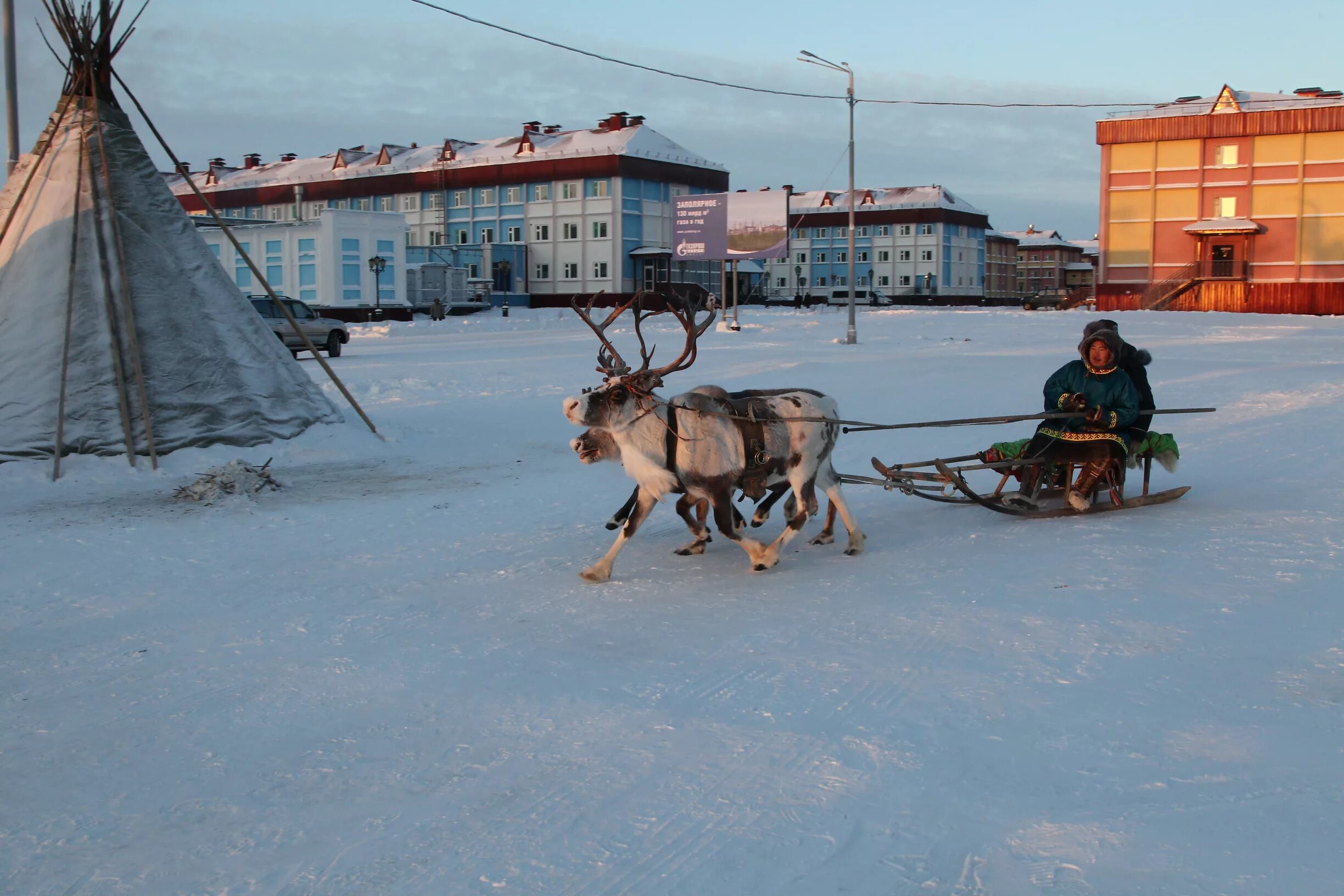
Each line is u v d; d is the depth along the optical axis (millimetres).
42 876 3900
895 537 9305
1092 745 4750
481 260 79125
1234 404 18156
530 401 20250
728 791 4418
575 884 3734
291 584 7980
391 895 3699
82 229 13703
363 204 87688
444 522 10219
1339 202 57406
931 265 102812
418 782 4582
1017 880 3666
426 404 19906
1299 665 5684
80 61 14070
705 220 46406
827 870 3783
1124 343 9641
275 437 14242
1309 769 4434
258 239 65375
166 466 13031
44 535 9641
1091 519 9656
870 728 5023
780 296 107625
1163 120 61031
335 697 5633
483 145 86438
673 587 7766
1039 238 144875
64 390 12812
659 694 5547
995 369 24141
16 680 5961
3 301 13570
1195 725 4934
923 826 4074
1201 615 6605
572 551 9000
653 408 7754
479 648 6395
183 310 14008
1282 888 3564
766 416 8055
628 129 78875
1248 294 59656
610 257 77000
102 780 4684
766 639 6461
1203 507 9969
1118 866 3730
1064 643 6172
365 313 62844
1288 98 59969
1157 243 62344
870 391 20688
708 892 3662
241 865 3941
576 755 4820
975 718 5105
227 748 4996
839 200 109875
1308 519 9250
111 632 6809
